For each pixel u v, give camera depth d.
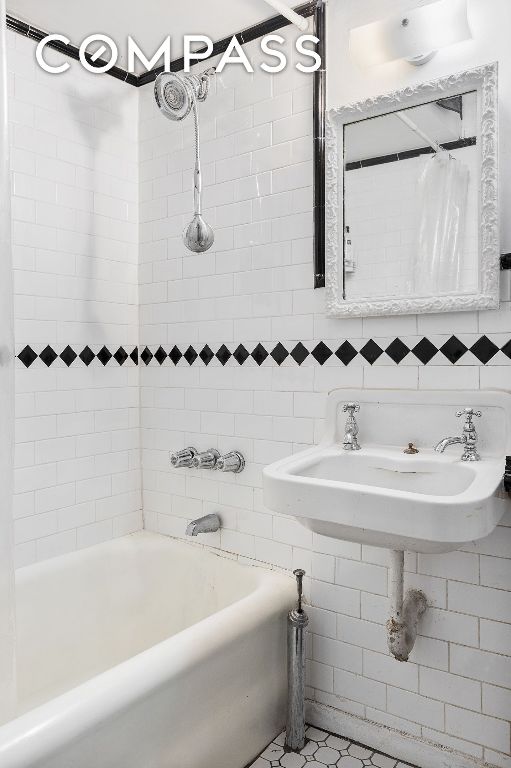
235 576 1.99
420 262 1.66
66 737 1.10
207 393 2.20
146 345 2.41
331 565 1.86
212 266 2.18
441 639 1.66
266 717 1.75
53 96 2.11
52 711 1.13
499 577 1.57
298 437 1.95
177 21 2.02
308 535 1.92
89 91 2.24
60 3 1.92
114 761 1.22
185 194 2.27
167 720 1.36
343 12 1.80
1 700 1.25
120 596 2.16
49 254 2.09
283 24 1.97
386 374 1.76
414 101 1.65
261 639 1.70
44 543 2.07
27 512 2.02
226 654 1.55
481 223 1.55
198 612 2.08
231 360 2.12
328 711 1.87
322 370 1.89
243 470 2.10
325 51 1.84
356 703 1.82
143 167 2.41
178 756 1.40
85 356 2.22
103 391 2.29
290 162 1.96
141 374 2.42
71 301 2.17
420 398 1.69
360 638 1.81
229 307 2.13
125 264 2.38
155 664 1.34
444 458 1.57
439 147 1.63
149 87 2.39
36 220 2.05
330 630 1.87
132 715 1.26
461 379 1.63
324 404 1.89
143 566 2.22
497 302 1.54
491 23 1.55
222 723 1.56
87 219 2.23
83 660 2.02
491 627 1.58
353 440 1.75
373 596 1.78
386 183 1.71
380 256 1.73
